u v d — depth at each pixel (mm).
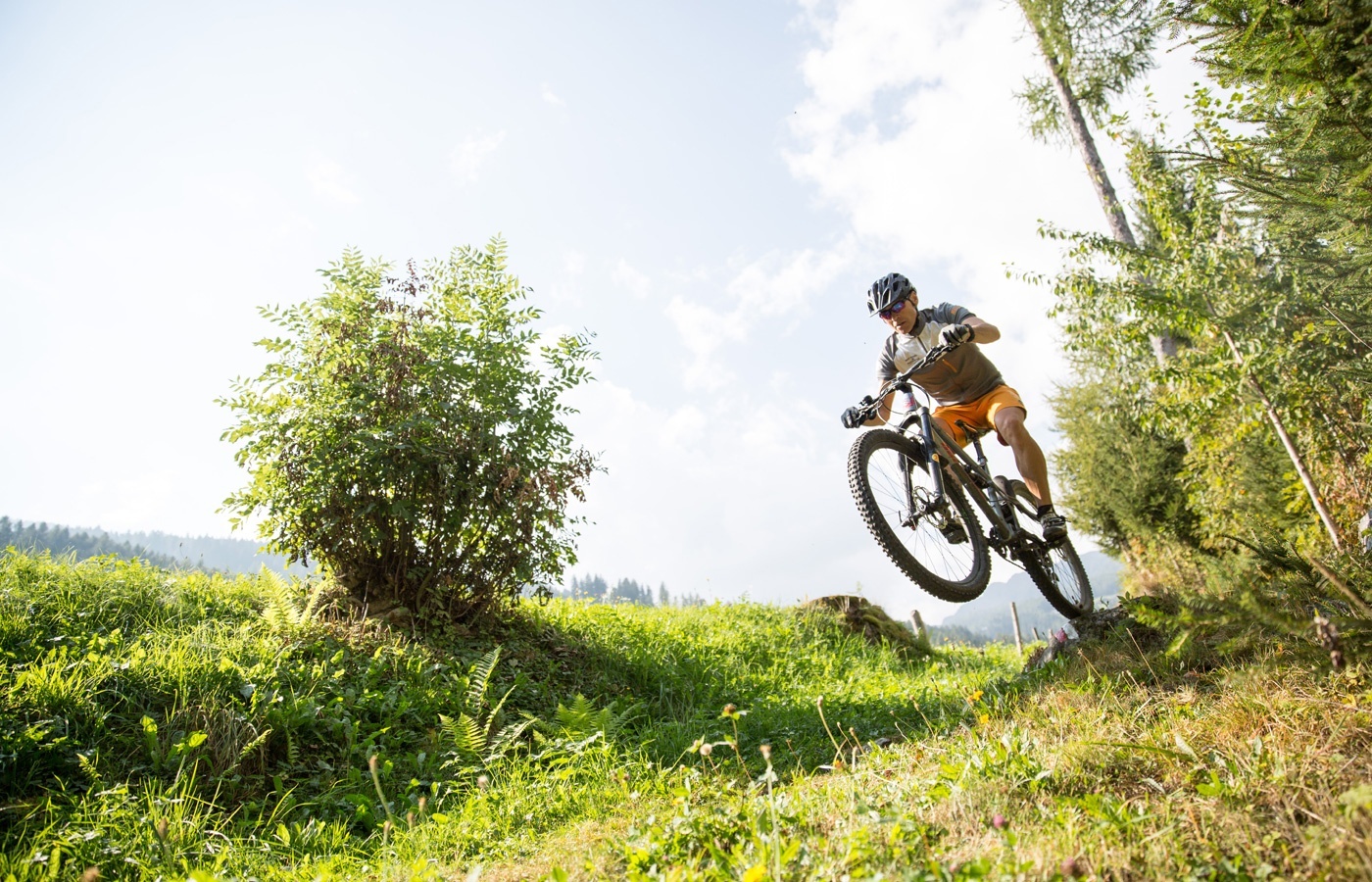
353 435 6676
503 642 7129
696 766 4398
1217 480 9086
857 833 2234
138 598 6066
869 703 5914
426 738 5051
